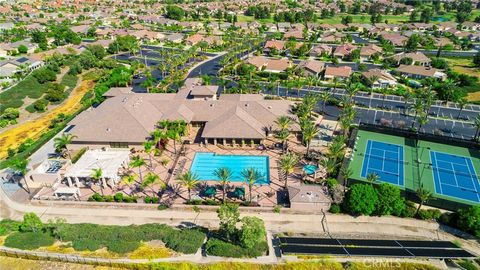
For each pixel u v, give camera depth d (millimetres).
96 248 60875
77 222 69938
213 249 59500
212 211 72250
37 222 64688
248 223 59688
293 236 65750
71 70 158750
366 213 68938
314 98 110062
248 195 76250
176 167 86438
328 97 123062
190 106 108500
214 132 94188
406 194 74438
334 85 140625
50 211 73000
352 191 69812
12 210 73562
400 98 132125
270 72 160375
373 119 113938
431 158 92375
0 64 158250
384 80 145625
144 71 161375
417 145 98500
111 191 78000
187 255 59531
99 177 74625
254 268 57000
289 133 94812
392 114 118062
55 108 126688
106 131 93062
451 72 151625
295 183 80000
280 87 143125
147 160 89375
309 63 161375
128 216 71312
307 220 69625
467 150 96188
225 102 108875
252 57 176375
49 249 60906
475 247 63625
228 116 98312
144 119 97750
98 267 57500
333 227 68250
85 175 76375
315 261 58062
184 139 99438
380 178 83562
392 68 171750
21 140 102438
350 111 101062
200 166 86938
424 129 107438
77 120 102500
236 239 62406
